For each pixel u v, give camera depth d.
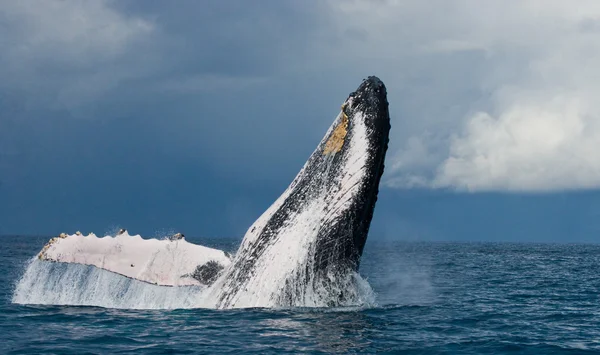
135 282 30.25
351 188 24.19
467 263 97.75
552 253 166.12
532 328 26.73
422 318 27.03
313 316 24.59
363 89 24.48
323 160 25.06
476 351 21.86
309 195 25.25
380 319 25.36
